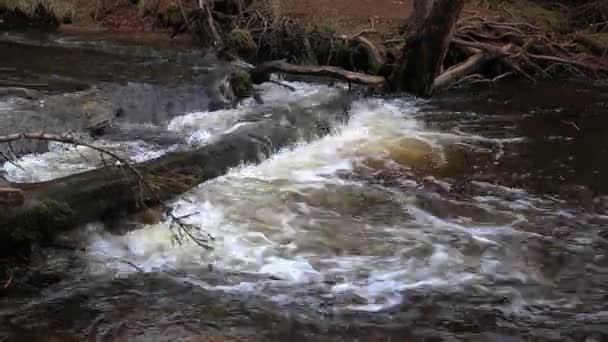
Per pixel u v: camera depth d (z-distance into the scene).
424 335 5.29
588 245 6.85
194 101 11.02
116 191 6.83
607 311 5.68
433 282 6.08
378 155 9.39
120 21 16.34
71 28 16.03
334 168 8.84
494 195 8.10
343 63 13.48
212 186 7.94
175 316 5.44
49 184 6.60
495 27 14.59
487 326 5.42
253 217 7.25
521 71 13.82
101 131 9.73
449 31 11.50
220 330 5.27
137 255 6.39
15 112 9.54
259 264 6.31
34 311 5.45
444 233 7.04
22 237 6.03
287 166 8.78
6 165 8.15
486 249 6.71
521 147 9.85
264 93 12.02
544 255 6.62
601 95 13.02
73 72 12.21
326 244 6.73
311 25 13.89
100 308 5.52
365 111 11.32
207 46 14.55
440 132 10.47
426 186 8.33
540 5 17.59
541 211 7.66
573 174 8.84
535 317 5.57
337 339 5.21
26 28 15.94
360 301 5.75
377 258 6.48
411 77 12.15
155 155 8.79
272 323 5.39
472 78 13.41
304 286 5.95
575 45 15.14
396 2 16.75
